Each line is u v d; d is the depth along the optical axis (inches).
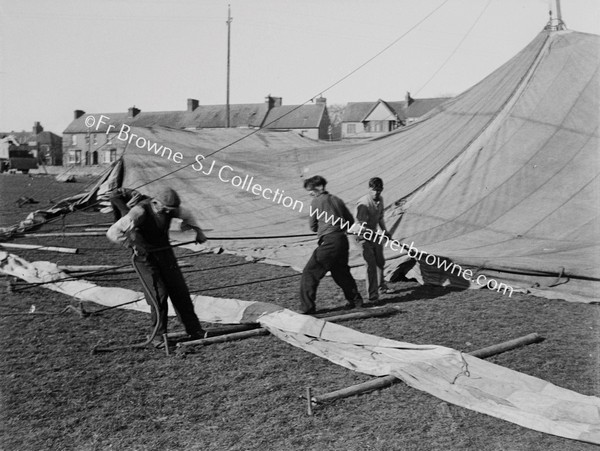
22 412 197.2
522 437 182.7
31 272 408.5
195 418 194.9
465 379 217.3
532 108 477.4
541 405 197.5
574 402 198.5
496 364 243.1
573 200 424.8
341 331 271.1
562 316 321.1
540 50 509.0
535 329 295.9
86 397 209.9
